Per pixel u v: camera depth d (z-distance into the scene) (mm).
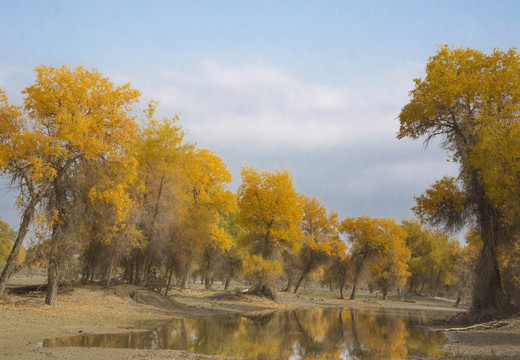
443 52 29188
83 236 27203
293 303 48875
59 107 22609
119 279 37125
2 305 21859
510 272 26734
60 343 15648
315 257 58625
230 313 33250
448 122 28922
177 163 34625
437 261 79938
